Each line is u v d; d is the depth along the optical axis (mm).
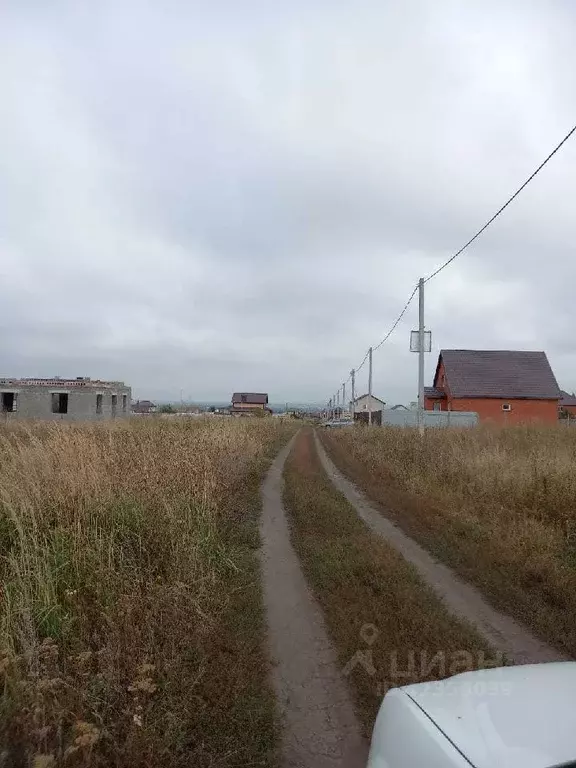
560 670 2605
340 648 4719
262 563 7223
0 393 38156
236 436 17484
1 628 3982
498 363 43281
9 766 2852
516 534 7926
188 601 5121
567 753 1819
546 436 17344
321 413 135125
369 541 8031
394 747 2115
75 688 3537
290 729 3662
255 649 4691
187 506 7598
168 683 3834
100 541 5801
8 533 6047
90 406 39312
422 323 20641
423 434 19344
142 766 3117
